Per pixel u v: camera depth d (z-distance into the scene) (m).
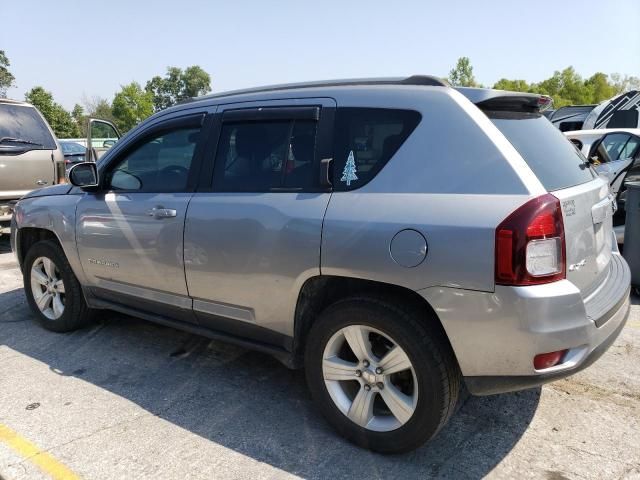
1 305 5.41
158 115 3.84
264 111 3.26
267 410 3.34
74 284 4.44
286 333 3.12
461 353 2.51
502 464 2.77
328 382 2.96
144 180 3.81
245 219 3.11
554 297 2.35
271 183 3.14
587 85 64.06
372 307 2.69
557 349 2.39
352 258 2.70
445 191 2.55
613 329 2.69
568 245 2.47
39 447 2.95
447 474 2.70
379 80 3.06
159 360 4.09
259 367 3.96
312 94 3.13
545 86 63.84
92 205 4.02
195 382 3.73
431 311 2.65
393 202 2.65
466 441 2.98
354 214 2.73
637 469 2.72
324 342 2.93
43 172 8.05
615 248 3.57
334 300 3.10
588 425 3.12
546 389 3.54
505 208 2.39
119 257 3.86
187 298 3.54
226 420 3.23
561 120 16.38
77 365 4.01
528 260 2.33
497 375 2.48
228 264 3.21
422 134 2.69
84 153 15.16
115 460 2.84
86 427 3.16
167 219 3.50
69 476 2.71
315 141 3.01
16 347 4.36
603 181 3.26
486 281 2.38
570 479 2.65
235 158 3.34
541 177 2.56
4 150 7.53
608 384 3.60
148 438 3.04
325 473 2.72
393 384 2.82
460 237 2.42
